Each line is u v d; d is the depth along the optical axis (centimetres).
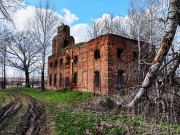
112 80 2278
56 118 1312
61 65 3384
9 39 1488
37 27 3822
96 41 2472
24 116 1484
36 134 1033
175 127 848
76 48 2925
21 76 7525
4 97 2869
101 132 911
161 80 955
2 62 4819
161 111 965
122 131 873
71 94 2541
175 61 941
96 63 2459
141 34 2555
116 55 2347
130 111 1059
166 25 952
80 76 2784
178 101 984
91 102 1744
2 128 1159
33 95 3130
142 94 995
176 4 921
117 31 4459
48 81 3991
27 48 4888
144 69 1173
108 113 1265
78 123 1081
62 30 3753
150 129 841
